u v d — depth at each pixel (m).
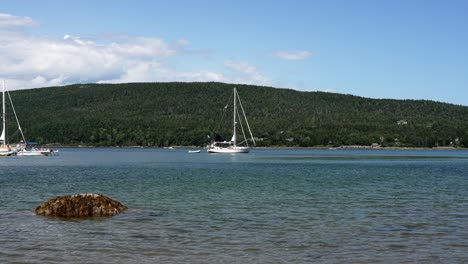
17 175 60.47
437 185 48.03
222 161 104.56
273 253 21.02
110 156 132.88
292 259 20.16
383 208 32.38
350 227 26.09
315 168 78.69
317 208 32.34
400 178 57.31
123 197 37.94
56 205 29.06
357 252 21.19
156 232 24.75
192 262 19.75
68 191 42.28
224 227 26.03
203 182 51.28
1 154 119.50
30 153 127.19
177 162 99.75
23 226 25.84
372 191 42.34
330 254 20.89
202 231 25.05
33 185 47.41
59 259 20.09
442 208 32.34
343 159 117.69
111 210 29.45
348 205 33.66
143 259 20.12
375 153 172.88
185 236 23.94
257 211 31.06
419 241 23.00
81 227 25.69
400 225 26.59
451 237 23.77
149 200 36.12
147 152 173.12
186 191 42.19
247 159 115.75
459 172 68.94
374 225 26.61
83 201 29.16
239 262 19.73
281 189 43.94
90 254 20.80
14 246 21.97
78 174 63.19
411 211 31.12
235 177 58.47
